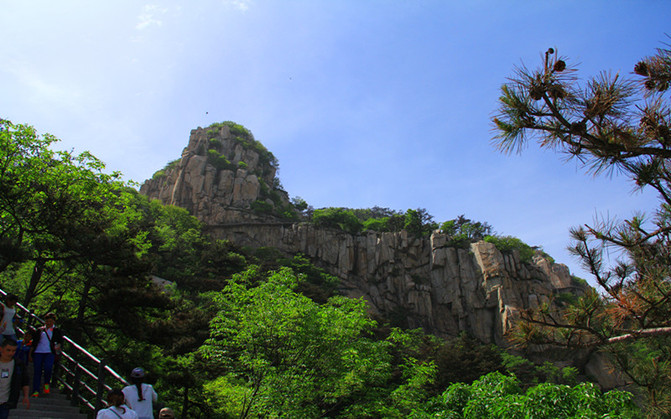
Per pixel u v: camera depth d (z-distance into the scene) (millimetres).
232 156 163750
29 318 12719
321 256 126375
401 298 118062
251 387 23438
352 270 125812
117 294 21859
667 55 6734
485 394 14281
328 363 23391
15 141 25703
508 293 106500
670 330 7688
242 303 26172
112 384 20891
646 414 9625
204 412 23906
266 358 22891
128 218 31281
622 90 6883
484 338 104938
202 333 37750
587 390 11984
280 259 114375
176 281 76875
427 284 118375
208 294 65625
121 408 7941
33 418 9422
